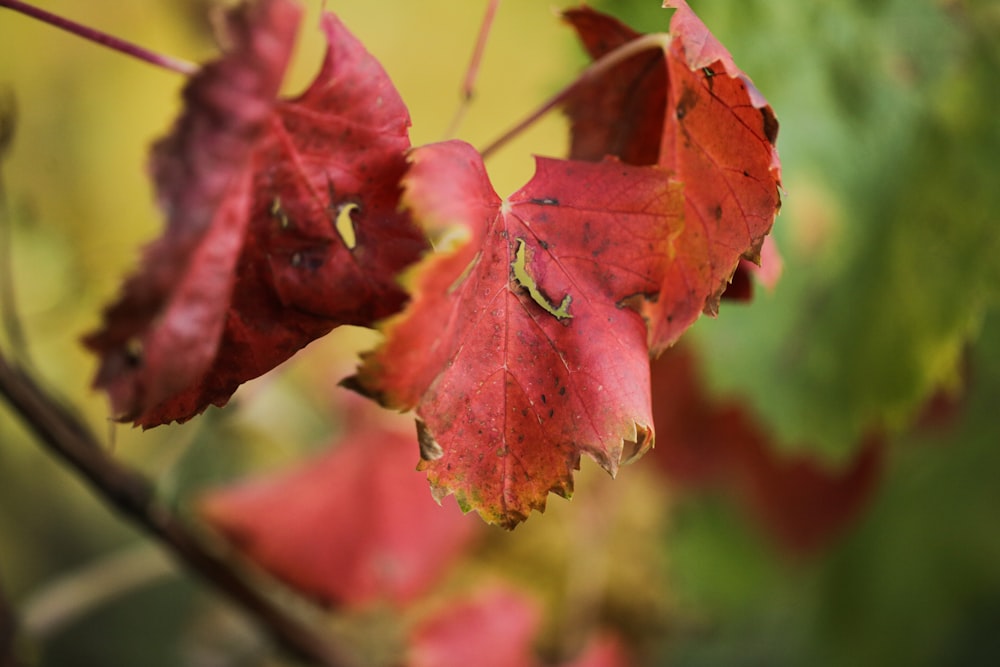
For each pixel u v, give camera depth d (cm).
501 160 97
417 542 73
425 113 100
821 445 66
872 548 90
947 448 88
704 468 80
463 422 39
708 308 40
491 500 39
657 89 43
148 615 123
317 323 38
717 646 94
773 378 65
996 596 90
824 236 63
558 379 39
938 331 64
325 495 71
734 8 59
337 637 70
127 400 35
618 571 84
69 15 91
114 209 94
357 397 75
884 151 63
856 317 65
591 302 40
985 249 63
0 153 54
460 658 72
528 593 77
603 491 82
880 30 62
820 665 93
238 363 38
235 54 36
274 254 38
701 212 40
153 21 90
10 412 107
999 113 63
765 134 39
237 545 68
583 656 80
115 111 95
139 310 35
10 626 59
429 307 36
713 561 88
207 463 96
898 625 91
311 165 38
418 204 37
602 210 40
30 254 74
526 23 98
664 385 77
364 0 97
